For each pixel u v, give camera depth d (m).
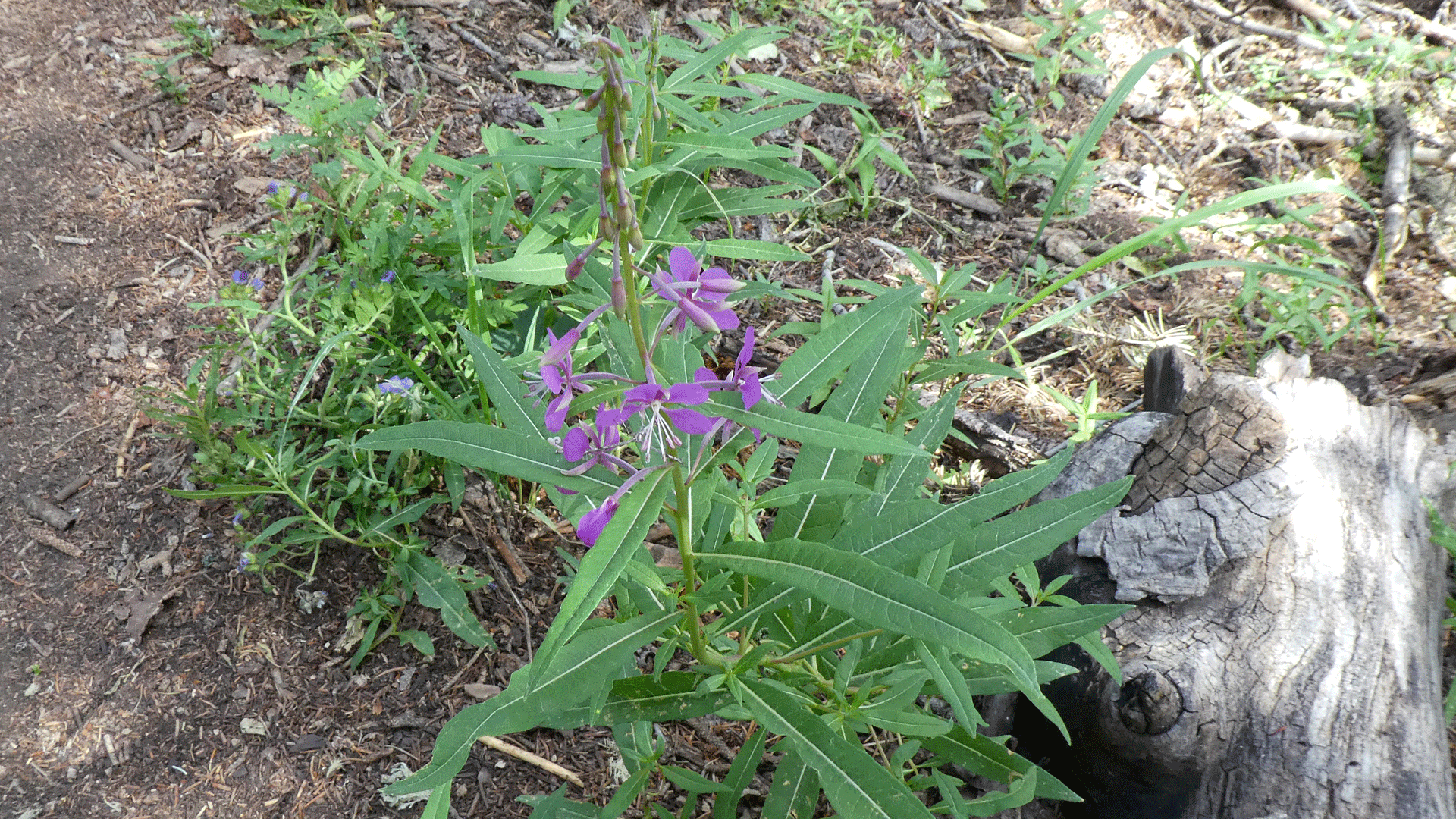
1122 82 0.78
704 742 0.60
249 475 0.63
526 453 0.37
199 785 0.54
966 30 1.22
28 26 0.97
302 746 0.56
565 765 0.57
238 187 0.86
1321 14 1.31
